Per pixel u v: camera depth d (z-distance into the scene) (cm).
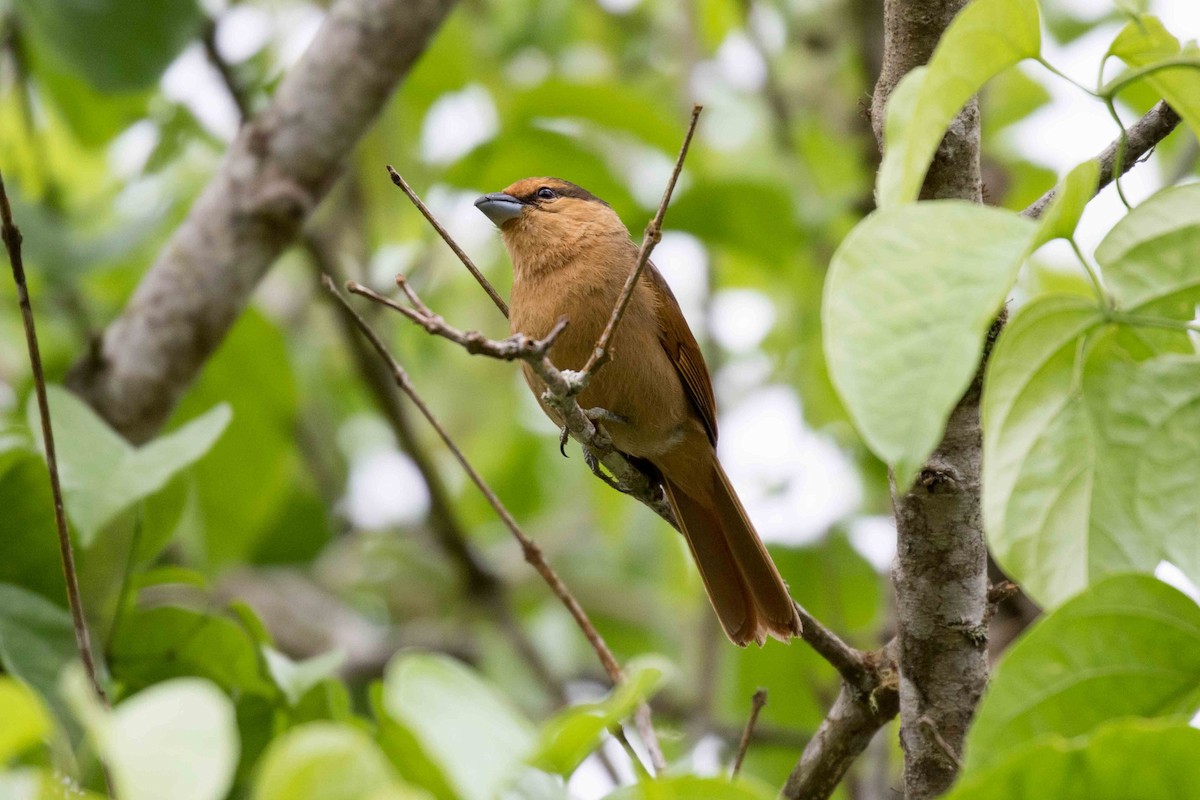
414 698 449
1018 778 432
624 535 1537
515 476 1598
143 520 862
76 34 1078
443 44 1429
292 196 1046
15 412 1130
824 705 1170
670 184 659
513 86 1383
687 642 1442
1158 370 531
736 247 1344
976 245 458
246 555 1529
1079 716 495
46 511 797
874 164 1389
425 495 1378
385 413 1367
